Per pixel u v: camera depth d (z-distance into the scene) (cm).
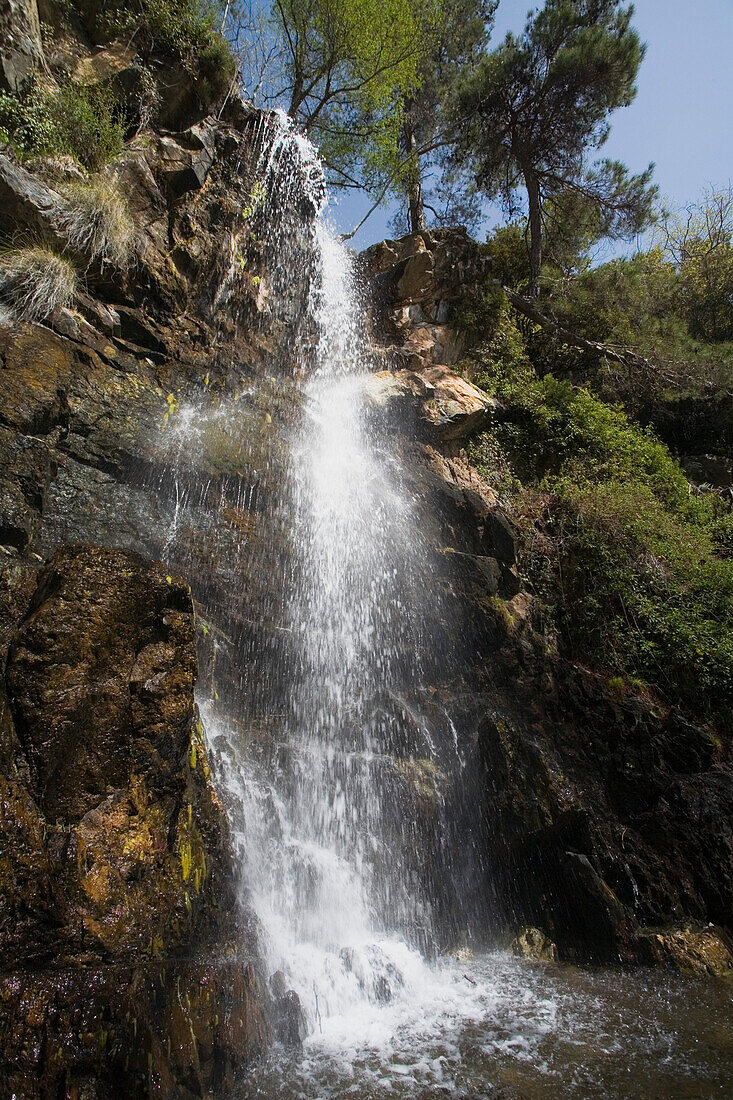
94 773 370
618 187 1697
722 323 1872
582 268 1806
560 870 569
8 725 356
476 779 602
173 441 660
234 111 935
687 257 2175
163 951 353
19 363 604
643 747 664
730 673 792
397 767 576
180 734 403
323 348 1011
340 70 1447
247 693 563
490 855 576
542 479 1004
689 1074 368
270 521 672
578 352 1502
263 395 805
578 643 804
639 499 983
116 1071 300
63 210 720
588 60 1509
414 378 1005
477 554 812
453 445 971
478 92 1573
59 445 587
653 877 590
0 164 688
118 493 596
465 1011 432
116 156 800
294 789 519
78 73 836
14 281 665
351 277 1152
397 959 468
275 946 429
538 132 1659
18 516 508
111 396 659
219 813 422
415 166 1656
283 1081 347
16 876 323
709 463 1385
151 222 807
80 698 373
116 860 357
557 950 539
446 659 695
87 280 741
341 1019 412
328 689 607
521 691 695
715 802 639
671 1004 458
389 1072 359
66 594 392
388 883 523
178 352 776
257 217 928
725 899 591
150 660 406
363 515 748
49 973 310
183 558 593
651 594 880
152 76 876
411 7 1530
